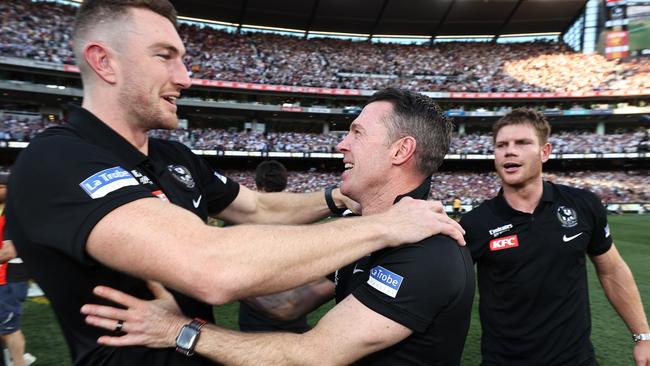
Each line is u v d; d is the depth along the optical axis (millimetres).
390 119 1517
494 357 2551
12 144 25859
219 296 1027
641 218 22938
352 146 1585
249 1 35062
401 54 41594
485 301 2625
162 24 1395
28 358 3926
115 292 1163
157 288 1300
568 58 39562
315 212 2328
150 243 1020
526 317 2445
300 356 1223
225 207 2123
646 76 35844
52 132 1311
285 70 37938
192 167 1836
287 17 38281
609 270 2602
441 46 42812
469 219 2678
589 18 38031
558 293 2398
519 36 42594
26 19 29078
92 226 1038
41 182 1116
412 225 1306
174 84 1442
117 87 1378
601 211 2531
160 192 1500
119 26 1334
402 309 1248
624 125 38219
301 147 35000
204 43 37656
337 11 37312
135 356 1229
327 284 1897
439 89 38125
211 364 1348
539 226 2447
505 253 2486
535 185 2490
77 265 1162
